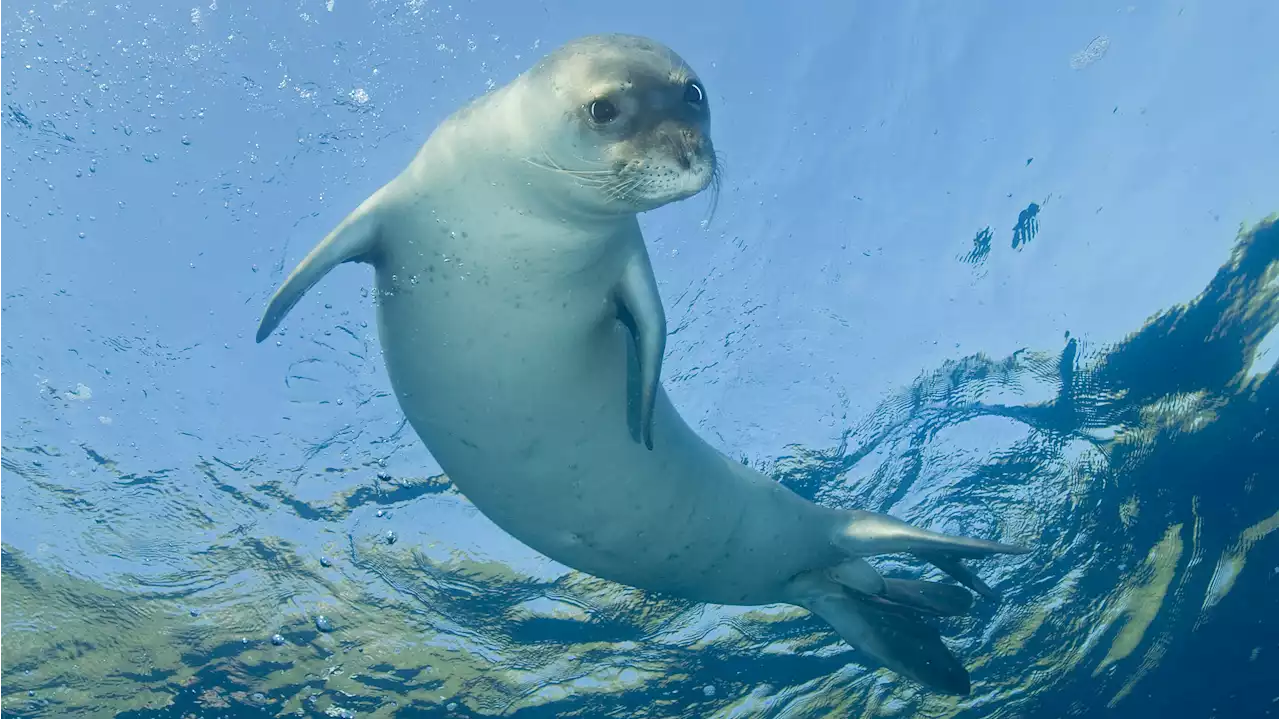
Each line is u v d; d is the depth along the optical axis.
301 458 2.40
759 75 2.50
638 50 1.41
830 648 2.47
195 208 2.17
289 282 1.48
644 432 1.51
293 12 1.98
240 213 2.21
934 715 2.43
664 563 1.80
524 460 1.60
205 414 2.37
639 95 1.34
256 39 1.99
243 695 2.21
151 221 2.18
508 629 2.40
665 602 2.45
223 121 2.08
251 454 2.39
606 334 1.58
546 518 1.69
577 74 1.36
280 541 2.40
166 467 2.38
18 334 2.29
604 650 2.41
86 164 2.15
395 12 1.98
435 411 1.58
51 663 2.15
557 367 1.53
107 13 1.99
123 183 2.16
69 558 2.30
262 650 2.27
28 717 2.07
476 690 2.32
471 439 1.59
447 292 1.49
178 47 1.99
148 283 2.25
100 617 2.24
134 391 2.35
